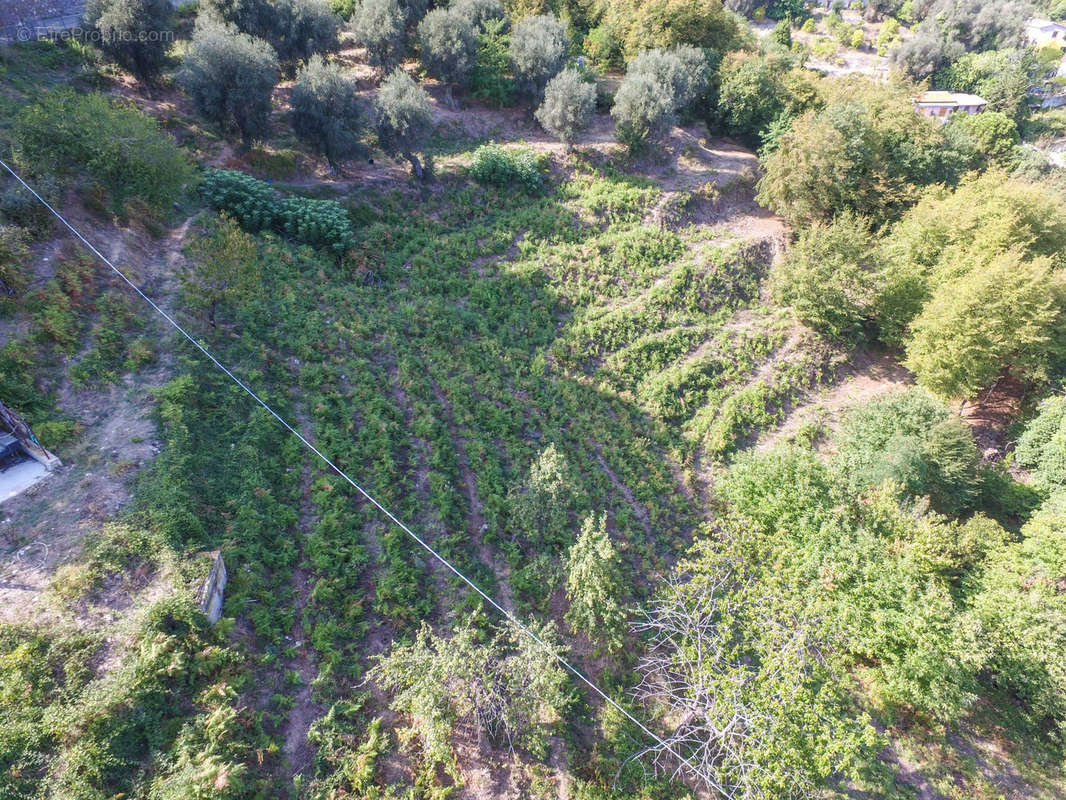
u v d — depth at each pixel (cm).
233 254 2248
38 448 1659
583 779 1580
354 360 2491
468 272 3341
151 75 3447
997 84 7369
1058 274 2995
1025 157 5947
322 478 1972
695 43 4891
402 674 1484
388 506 2006
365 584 1791
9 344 1839
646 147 4253
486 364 2839
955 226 3353
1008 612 1988
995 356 3005
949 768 1886
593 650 1886
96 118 2466
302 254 2923
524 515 2064
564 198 3931
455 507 2128
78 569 1441
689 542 2456
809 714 1474
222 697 1359
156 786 1193
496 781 1515
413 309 2906
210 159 3225
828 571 1977
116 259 2339
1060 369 3147
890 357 3609
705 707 1583
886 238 3678
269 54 3284
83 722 1203
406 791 1416
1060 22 11025
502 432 2508
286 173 3400
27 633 1317
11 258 2006
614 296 3469
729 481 2500
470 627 1756
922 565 2028
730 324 3544
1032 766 1922
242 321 2394
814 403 3278
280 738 1400
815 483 2306
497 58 4212
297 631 1616
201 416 1959
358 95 4047
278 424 2095
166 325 2195
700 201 4112
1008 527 2655
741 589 1811
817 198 3862
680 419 3014
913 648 1866
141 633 1359
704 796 1627
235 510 1762
